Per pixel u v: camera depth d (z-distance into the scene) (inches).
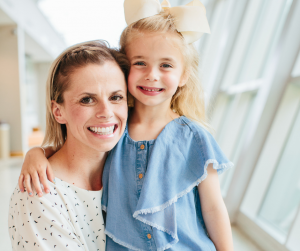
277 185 87.0
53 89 27.8
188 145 29.2
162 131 29.7
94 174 30.9
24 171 27.4
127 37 29.4
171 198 26.4
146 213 25.7
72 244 25.1
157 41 27.4
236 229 89.4
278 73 82.0
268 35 124.5
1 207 104.9
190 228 28.1
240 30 136.5
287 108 82.4
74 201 27.5
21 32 216.2
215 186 29.4
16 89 214.2
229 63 140.3
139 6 28.5
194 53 32.8
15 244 25.8
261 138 87.5
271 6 124.6
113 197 28.5
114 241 28.5
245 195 90.4
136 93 29.1
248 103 124.5
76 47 27.5
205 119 37.7
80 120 25.8
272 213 85.7
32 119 371.6
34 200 24.7
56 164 28.9
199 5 31.5
